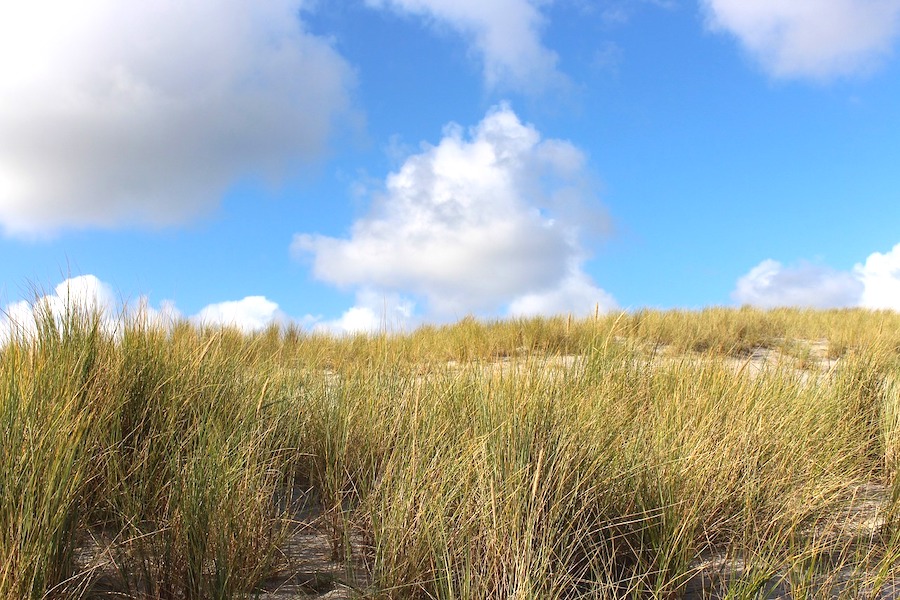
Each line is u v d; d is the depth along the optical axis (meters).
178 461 2.40
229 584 2.01
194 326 5.07
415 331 9.82
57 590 1.86
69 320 3.23
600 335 4.92
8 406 2.20
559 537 2.17
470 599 1.93
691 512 2.38
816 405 4.01
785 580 2.25
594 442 2.73
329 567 2.36
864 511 2.90
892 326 10.24
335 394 3.90
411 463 2.58
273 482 2.86
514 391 3.01
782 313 13.33
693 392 3.79
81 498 2.22
